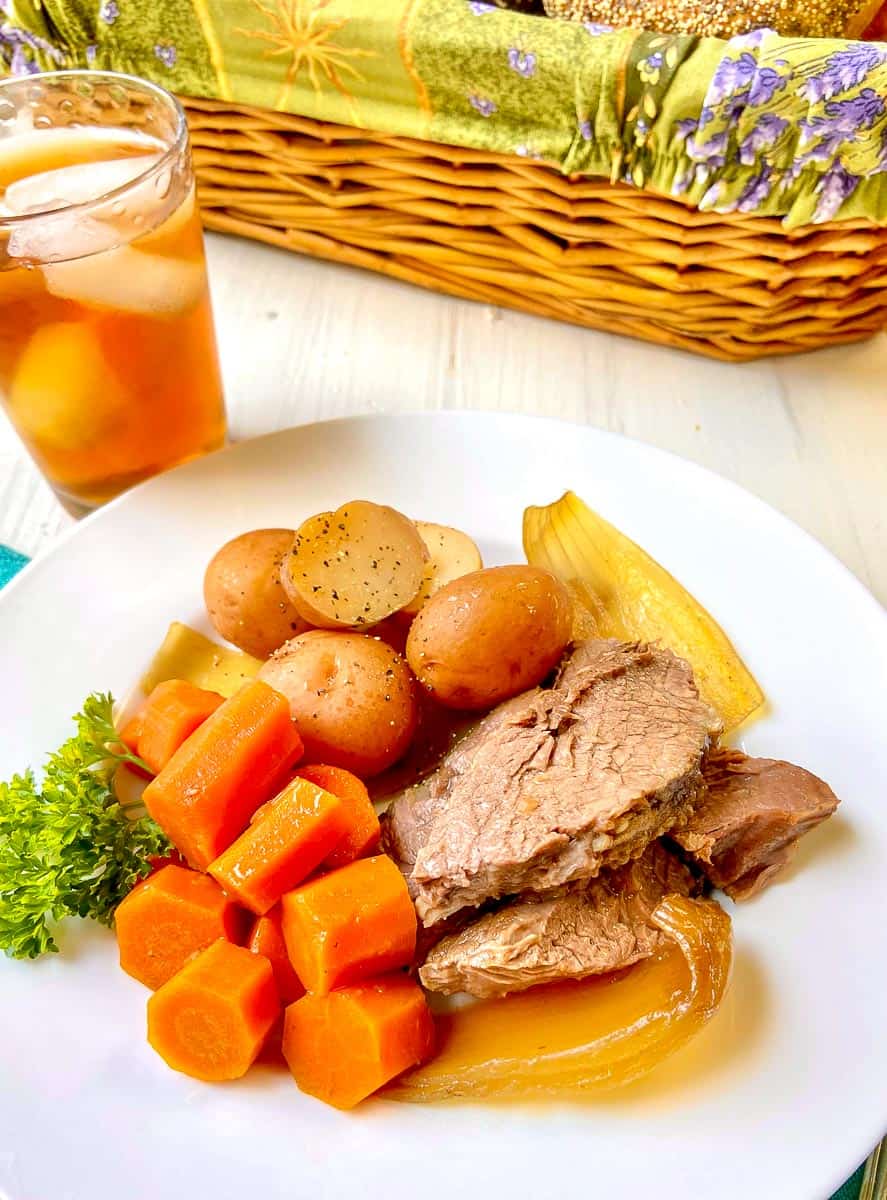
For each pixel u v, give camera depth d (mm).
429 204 408
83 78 333
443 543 321
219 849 256
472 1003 246
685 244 378
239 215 467
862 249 366
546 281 420
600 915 246
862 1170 231
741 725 287
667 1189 209
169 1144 220
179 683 288
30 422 331
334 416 406
